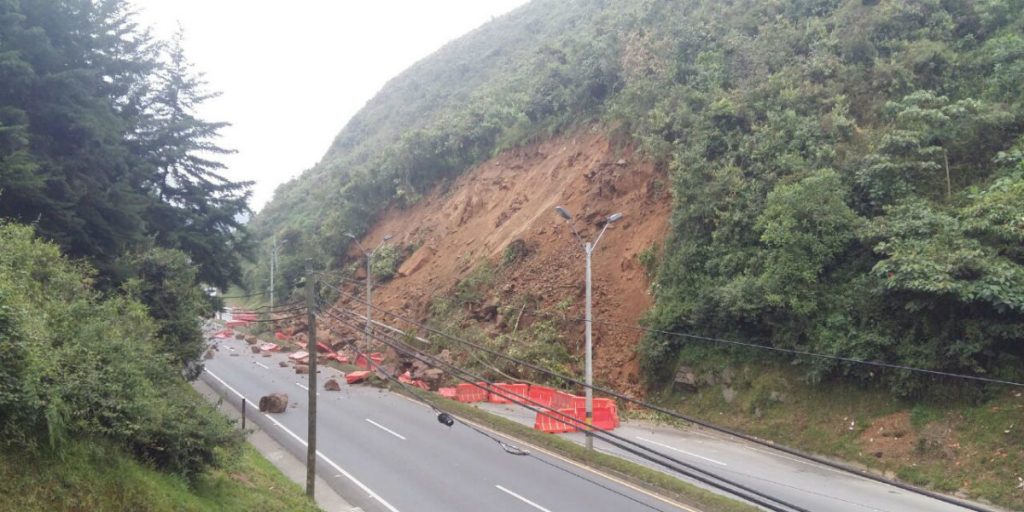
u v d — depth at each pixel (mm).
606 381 25750
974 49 25203
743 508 14070
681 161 27125
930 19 26828
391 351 34625
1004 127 21547
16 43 19828
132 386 11172
